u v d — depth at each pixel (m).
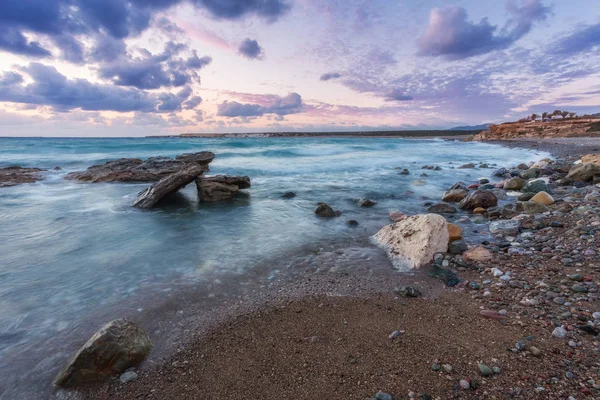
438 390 2.87
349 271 5.79
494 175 17.31
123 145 45.31
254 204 11.80
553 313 3.97
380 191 13.71
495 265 5.65
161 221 9.60
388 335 3.79
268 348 3.67
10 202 12.45
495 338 3.57
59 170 23.22
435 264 5.89
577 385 2.77
